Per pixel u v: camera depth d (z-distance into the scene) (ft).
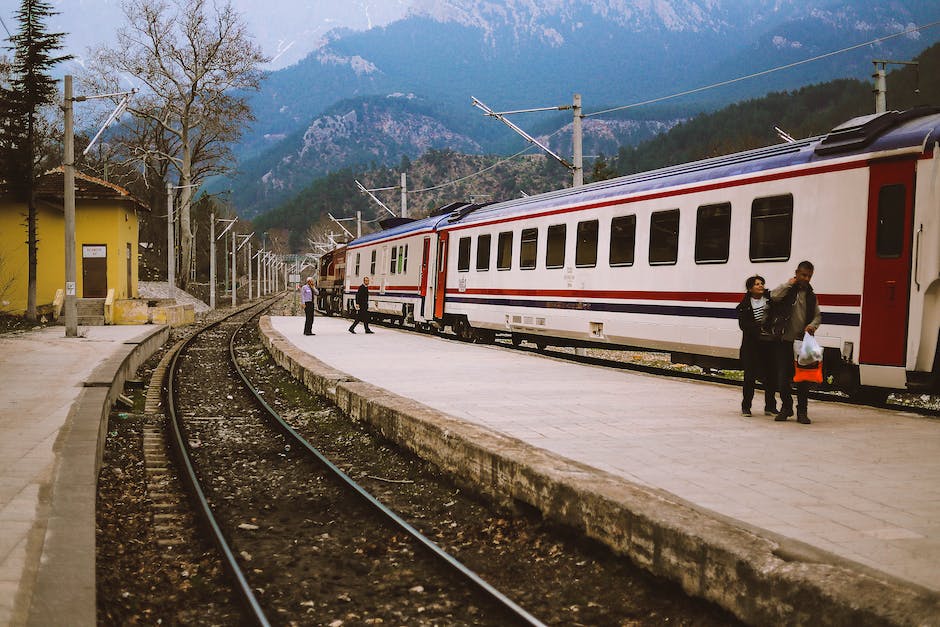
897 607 12.36
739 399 38.47
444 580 19.08
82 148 192.44
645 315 50.47
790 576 14.05
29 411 37.27
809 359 30.58
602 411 34.50
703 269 45.57
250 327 139.44
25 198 110.22
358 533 23.31
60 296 118.11
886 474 22.74
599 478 21.22
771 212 40.98
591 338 56.24
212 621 17.01
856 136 36.88
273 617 17.04
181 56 181.47
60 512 20.34
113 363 56.03
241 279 401.49
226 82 186.19
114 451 35.55
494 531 23.03
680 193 47.80
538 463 23.04
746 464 23.99
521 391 41.24
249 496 27.81
